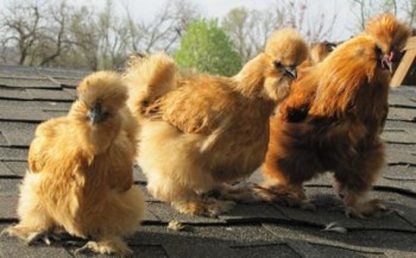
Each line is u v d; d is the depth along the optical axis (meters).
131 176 2.02
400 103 3.45
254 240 2.15
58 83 3.20
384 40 2.24
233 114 2.19
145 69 2.28
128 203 2.03
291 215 2.29
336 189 2.43
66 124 1.98
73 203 1.97
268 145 2.29
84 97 1.94
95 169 1.97
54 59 15.06
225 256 2.07
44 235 2.02
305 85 2.31
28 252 1.97
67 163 1.96
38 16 14.77
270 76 2.18
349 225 2.29
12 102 2.94
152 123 2.25
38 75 3.33
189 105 2.20
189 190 2.24
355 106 2.26
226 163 2.22
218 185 2.34
